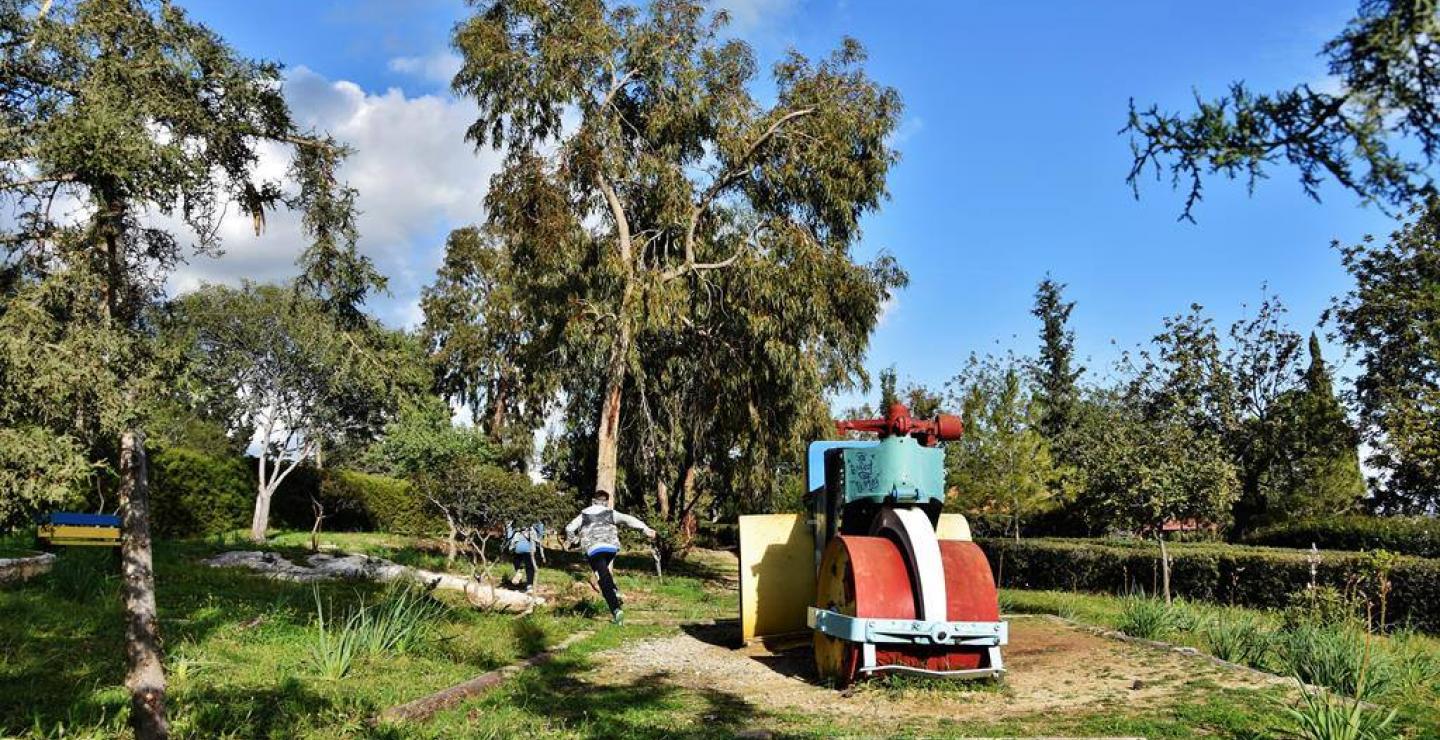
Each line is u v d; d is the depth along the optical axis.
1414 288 21.36
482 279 41.16
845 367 25.06
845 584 8.69
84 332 4.50
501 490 14.96
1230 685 7.77
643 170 21.98
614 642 10.96
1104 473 16.22
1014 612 14.99
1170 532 26.80
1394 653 9.30
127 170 4.57
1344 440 25.64
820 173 22.78
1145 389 27.98
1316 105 2.82
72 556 11.88
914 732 6.52
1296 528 24.19
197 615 9.58
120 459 5.00
